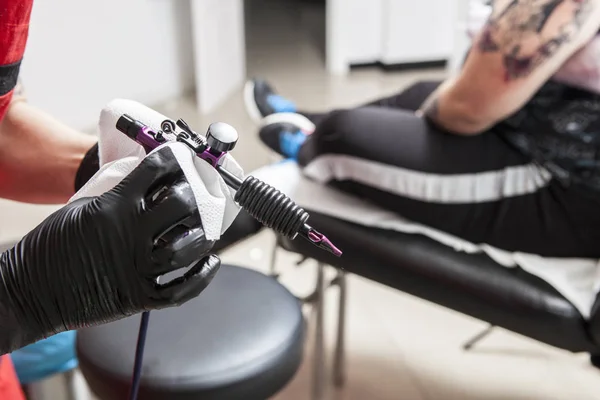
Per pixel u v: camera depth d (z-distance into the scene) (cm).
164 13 268
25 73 210
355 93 308
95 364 80
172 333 84
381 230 108
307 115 159
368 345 155
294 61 356
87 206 45
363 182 110
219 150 45
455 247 107
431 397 140
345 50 337
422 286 104
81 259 44
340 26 330
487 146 105
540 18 91
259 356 81
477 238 109
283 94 304
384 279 106
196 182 44
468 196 106
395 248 104
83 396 111
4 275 46
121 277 44
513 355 152
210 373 78
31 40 208
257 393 80
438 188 105
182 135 46
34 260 45
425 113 109
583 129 99
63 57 222
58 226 45
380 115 110
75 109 233
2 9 48
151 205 43
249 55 365
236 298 91
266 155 220
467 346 154
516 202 106
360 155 108
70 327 47
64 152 71
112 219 43
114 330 85
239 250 187
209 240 44
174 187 43
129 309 45
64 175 71
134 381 67
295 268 179
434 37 340
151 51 266
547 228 105
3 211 140
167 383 77
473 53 98
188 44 287
